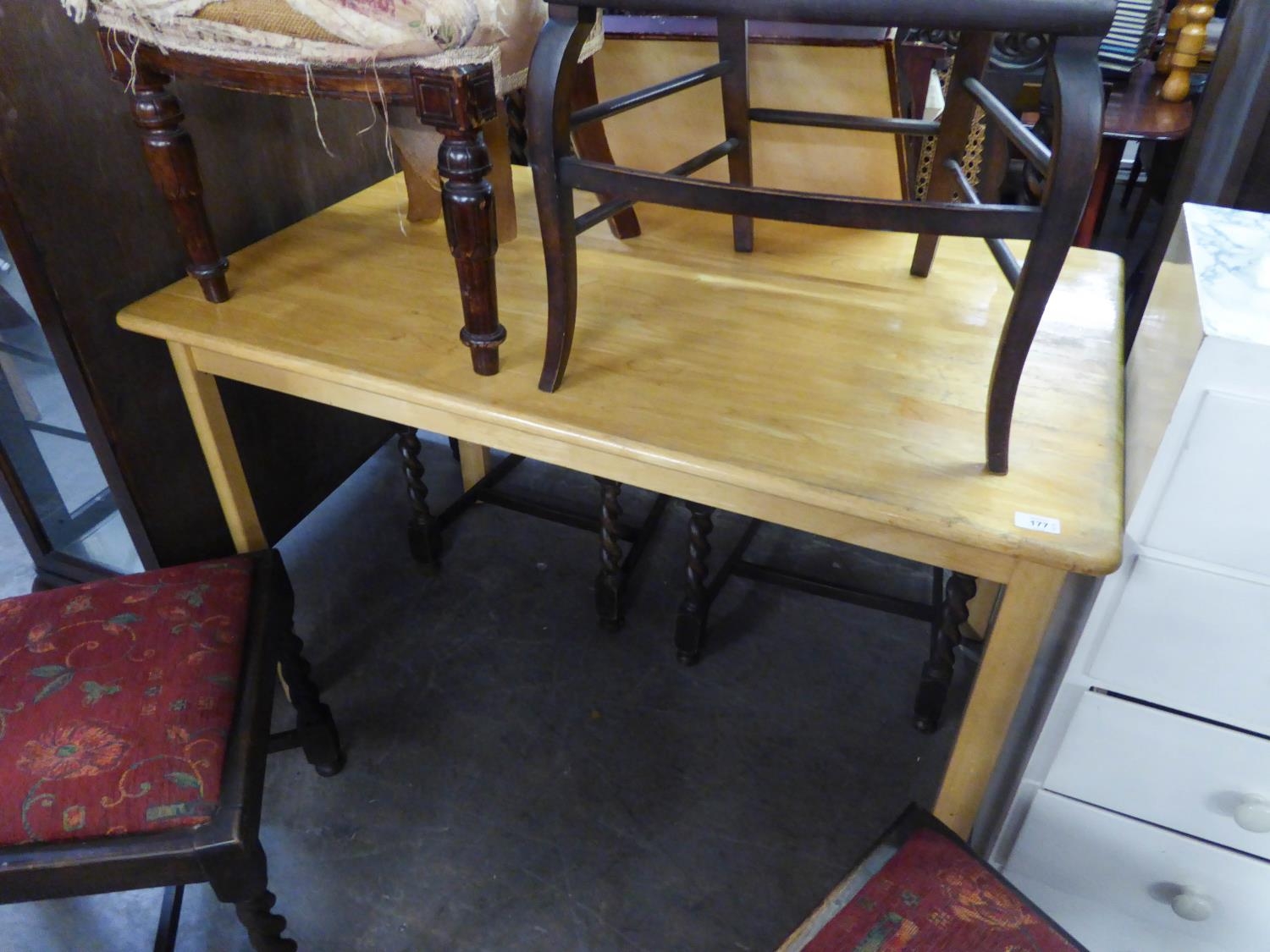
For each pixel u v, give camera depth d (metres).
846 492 0.74
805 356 0.93
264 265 1.13
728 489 0.81
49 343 1.03
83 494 1.32
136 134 1.03
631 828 1.18
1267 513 0.65
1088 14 0.56
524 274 1.11
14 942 1.06
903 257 1.13
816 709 1.35
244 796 0.79
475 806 1.21
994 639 0.77
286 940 0.91
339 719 1.32
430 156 1.11
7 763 0.78
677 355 0.93
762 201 0.70
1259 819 0.78
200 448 1.25
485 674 1.40
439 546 1.58
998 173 1.23
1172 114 1.64
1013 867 0.97
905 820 0.82
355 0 0.74
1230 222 0.80
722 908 1.10
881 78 1.05
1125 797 0.86
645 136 1.24
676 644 1.40
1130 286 1.88
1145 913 0.94
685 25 1.09
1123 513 0.73
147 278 1.09
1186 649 0.74
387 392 0.90
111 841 0.75
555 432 0.83
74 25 0.93
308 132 1.26
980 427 0.82
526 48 0.88
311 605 1.51
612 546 1.37
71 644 0.89
